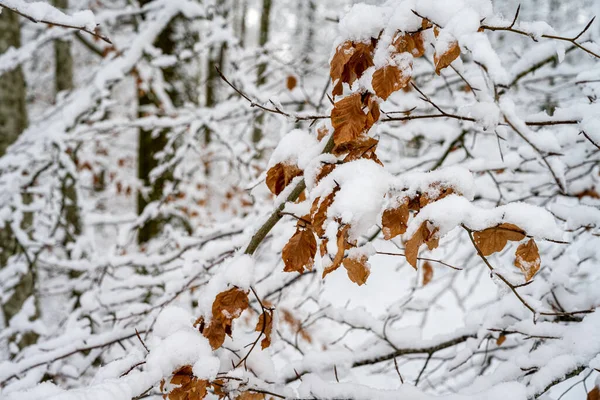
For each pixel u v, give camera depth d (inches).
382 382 138.1
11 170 143.6
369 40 41.7
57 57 286.2
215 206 320.5
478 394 52.3
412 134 115.6
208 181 272.1
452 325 229.5
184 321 52.6
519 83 114.7
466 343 84.0
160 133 202.8
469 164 88.4
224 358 58.2
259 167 189.5
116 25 212.4
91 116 141.7
